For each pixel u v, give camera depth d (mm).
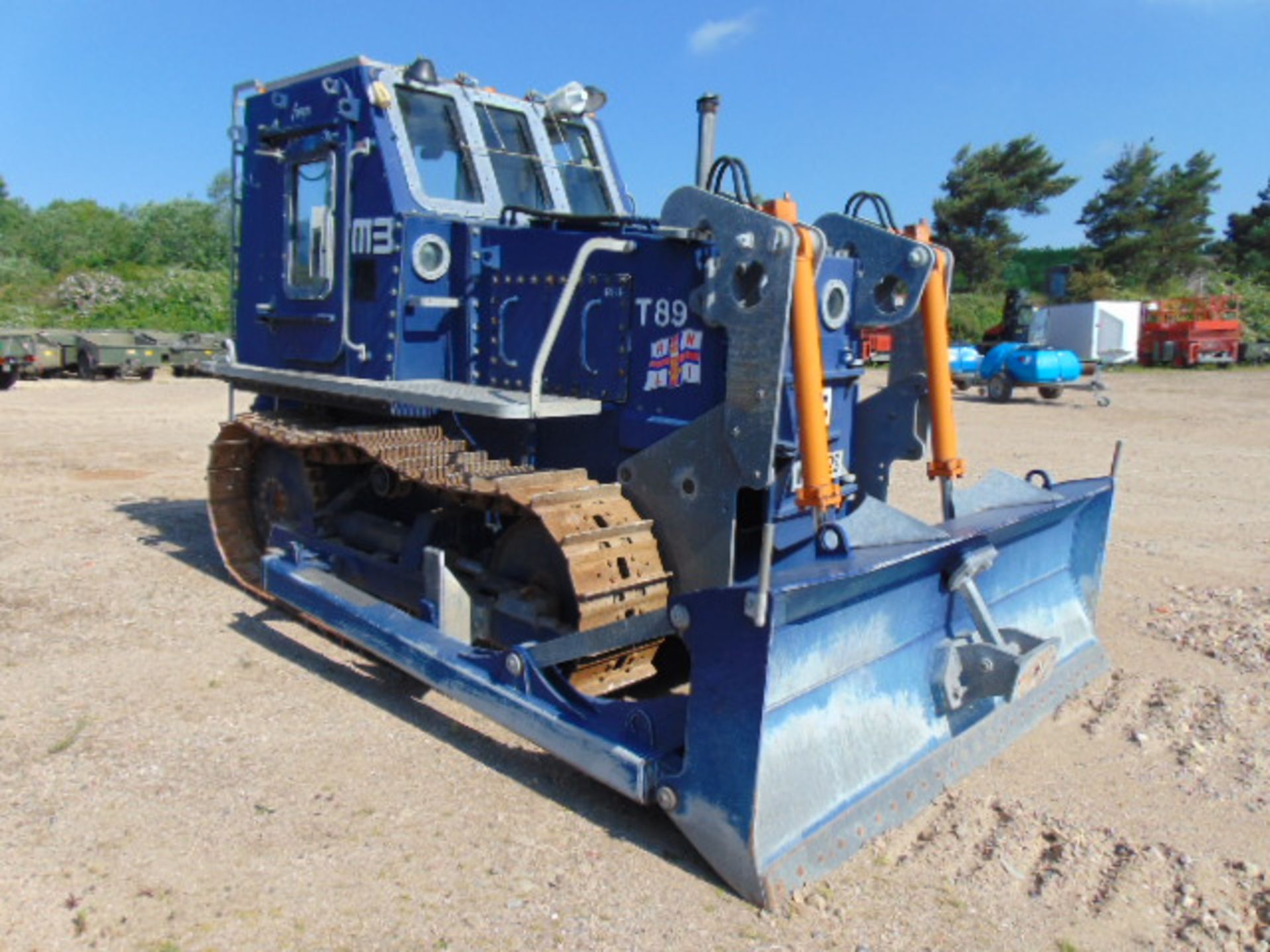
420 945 3049
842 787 3627
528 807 3889
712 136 5137
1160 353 31844
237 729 4496
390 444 5113
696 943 3096
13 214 59969
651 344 4637
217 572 6930
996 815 3928
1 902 3186
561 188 6340
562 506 4320
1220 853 3705
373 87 5543
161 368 24281
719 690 3307
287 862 3459
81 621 5844
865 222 4602
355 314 5773
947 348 4500
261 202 6625
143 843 3547
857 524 3895
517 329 5258
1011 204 52656
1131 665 5531
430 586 4746
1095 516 5297
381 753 4309
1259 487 10898
